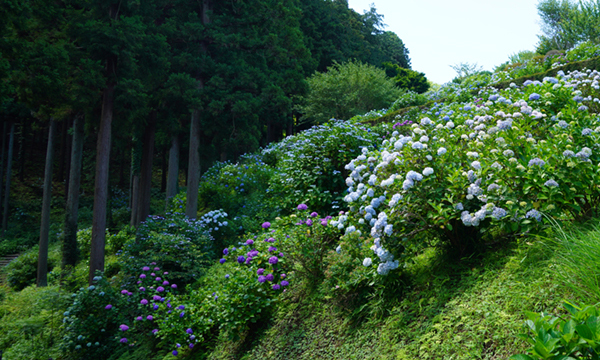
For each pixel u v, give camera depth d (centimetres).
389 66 4272
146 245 1000
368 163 470
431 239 383
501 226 313
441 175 372
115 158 3644
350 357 355
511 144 364
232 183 1255
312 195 712
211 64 1359
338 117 2695
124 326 654
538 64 1218
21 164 3122
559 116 395
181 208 1363
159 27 1344
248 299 507
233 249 749
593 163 319
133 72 1150
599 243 251
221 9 1538
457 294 325
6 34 916
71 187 1477
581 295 231
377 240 363
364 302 409
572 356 169
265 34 1542
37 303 972
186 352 574
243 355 486
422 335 308
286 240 544
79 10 1102
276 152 1414
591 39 1933
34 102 1065
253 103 1344
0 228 2539
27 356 772
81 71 1046
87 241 1852
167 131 1681
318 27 3297
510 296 278
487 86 1006
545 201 316
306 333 441
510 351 238
